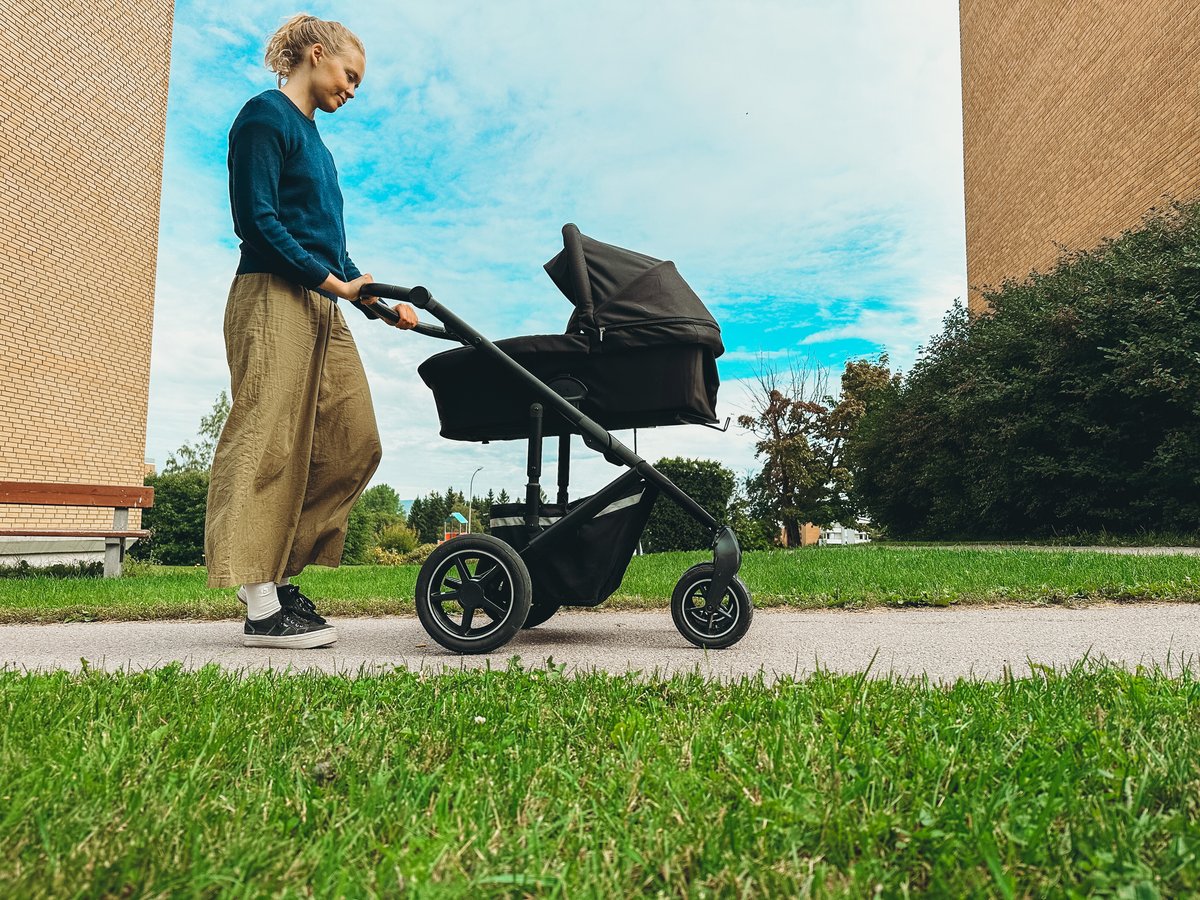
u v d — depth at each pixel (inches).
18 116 427.8
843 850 38.6
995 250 794.8
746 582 195.5
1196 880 34.4
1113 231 597.3
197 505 695.1
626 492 116.5
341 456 122.4
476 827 40.2
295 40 120.3
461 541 109.0
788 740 54.6
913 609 159.6
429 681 79.8
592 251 121.5
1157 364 413.4
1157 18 540.7
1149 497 451.5
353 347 125.6
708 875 35.9
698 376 113.1
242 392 111.1
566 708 66.6
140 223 512.7
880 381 1192.2
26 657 109.9
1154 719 60.1
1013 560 241.9
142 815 40.6
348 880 33.6
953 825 40.2
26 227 432.1
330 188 121.0
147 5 525.0
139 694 70.6
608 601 168.6
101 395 479.8
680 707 67.0
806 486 1082.7
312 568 302.5
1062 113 668.7
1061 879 35.3
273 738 55.9
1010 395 505.0
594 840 38.5
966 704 66.2
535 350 113.2
